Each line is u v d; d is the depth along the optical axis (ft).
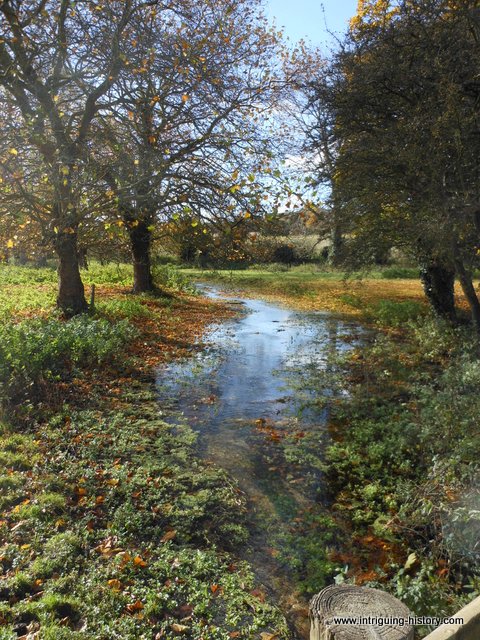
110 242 67.05
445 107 31.07
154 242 73.46
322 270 114.62
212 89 39.70
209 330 50.90
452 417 20.08
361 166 35.99
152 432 23.79
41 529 15.29
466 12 31.09
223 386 31.71
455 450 17.79
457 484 16.16
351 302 70.28
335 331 50.93
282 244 45.98
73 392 27.94
